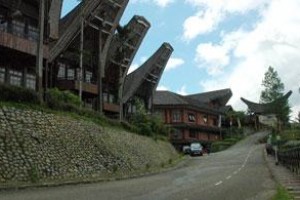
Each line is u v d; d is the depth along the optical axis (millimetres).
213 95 121812
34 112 32125
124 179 32562
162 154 56969
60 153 31984
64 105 37062
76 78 54094
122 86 69312
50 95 36156
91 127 38625
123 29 64000
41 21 37094
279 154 45750
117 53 66000
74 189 24547
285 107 96188
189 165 50438
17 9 42625
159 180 30953
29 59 43438
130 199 19516
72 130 35281
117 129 45594
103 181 30422
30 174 27906
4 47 39719
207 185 26562
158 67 80375
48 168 29844
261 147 82625
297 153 29438
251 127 129875
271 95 96062
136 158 44750
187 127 100375
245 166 43719
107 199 19500
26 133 30031
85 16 52594
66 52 54219
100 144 38281
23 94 32219
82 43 50625
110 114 68625
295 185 24094
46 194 21734
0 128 28281
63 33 51531
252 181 28875
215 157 62906
